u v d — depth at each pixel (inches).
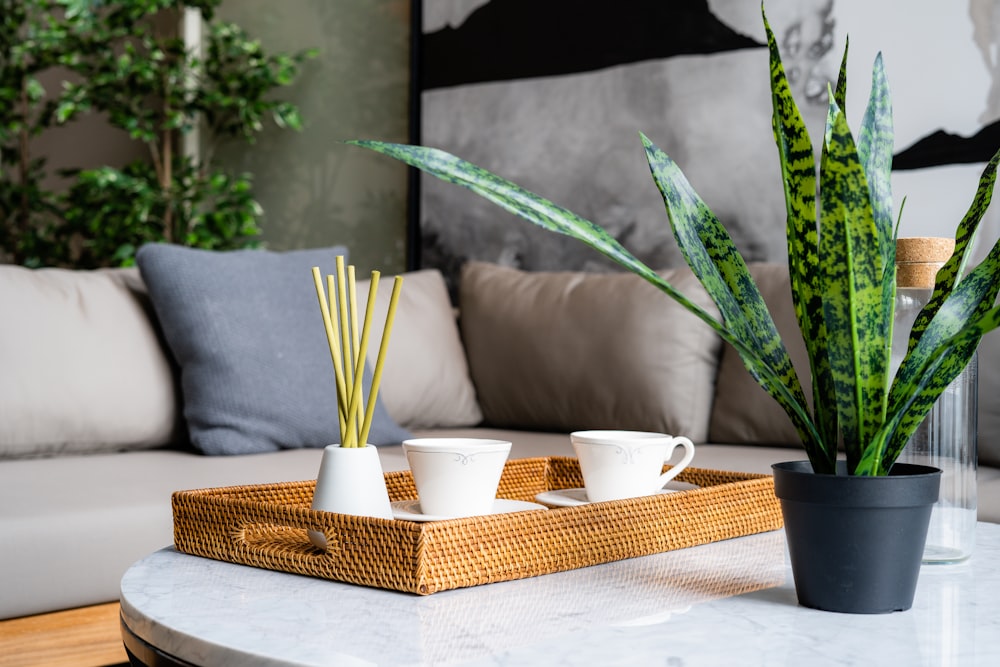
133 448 78.5
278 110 136.6
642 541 35.4
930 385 28.7
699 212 31.7
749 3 98.2
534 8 114.3
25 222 152.1
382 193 134.3
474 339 100.4
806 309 28.2
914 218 88.6
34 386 72.4
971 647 24.6
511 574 31.0
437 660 22.9
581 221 28.4
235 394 76.6
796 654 23.8
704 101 101.4
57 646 55.6
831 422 28.5
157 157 150.3
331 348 34.7
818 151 94.2
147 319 81.2
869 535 27.5
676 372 86.2
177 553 35.7
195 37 161.6
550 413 93.1
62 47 145.6
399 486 42.3
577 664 22.8
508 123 116.7
